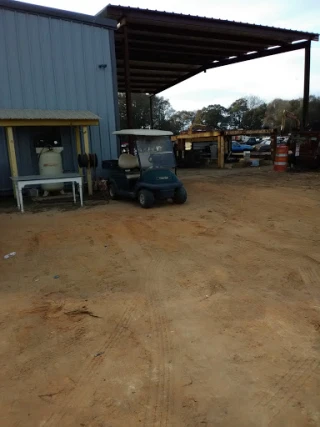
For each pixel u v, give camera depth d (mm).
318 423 2373
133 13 13344
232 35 16484
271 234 6594
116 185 10031
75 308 3963
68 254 5793
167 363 3008
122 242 6359
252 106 77312
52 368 2984
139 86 27500
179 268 5062
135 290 4391
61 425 2402
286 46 18875
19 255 5793
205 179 14312
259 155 24000
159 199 9188
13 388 2762
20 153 11234
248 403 2551
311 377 2801
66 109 11742
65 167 12016
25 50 10906
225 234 6688
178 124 63750
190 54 20047
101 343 3316
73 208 9242
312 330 3426
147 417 2447
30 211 9000
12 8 10516
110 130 12617
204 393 2654
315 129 17719
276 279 4582
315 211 8312
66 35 11492
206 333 3420
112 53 12398
